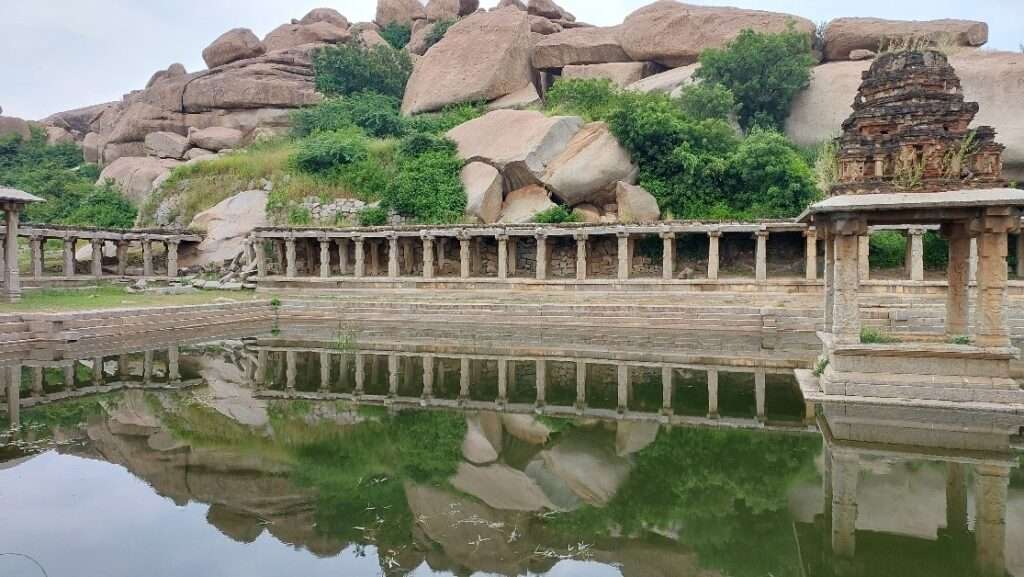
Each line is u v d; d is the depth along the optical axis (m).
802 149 30.83
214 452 9.47
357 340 19.89
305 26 48.06
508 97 38.12
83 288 26.81
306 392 13.43
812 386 11.75
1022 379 12.20
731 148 27.23
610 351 17.30
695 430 10.34
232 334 21.25
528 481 8.38
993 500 7.36
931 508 7.23
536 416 11.45
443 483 8.31
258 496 7.82
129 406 12.17
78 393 13.24
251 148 37.06
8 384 14.01
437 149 30.55
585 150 27.81
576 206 27.94
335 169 31.77
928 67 12.07
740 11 36.28
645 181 27.11
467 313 22.06
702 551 6.41
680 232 23.19
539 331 20.78
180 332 20.80
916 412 10.41
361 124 36.44
